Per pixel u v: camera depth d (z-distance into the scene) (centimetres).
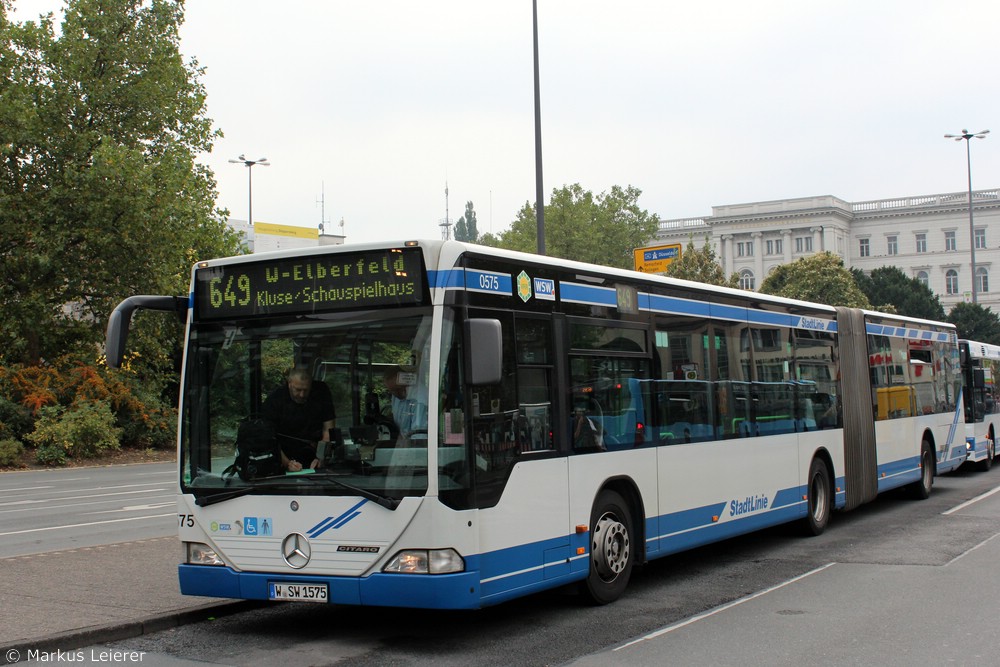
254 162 6056
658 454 983
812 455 1340
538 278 830
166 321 3594
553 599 932
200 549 780
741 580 1034
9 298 3488
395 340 734
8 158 3431
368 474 726
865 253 11362
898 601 905
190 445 794
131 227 3388
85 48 3522
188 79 3850
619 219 8719
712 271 4809
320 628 818
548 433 823
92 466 3303
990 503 1706
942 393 1930
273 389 770
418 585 700
